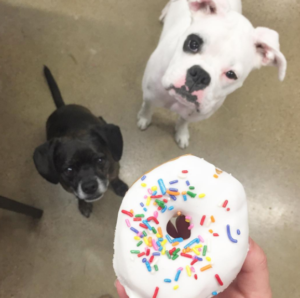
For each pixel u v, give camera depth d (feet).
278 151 2.76
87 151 1.95
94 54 2.85
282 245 2.57
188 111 2.00
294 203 2.67
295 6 3.04
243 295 1.52
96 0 2.96
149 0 2.98
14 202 2.10
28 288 2.39
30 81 2.78
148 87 2.06
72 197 2.57
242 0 3.03
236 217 1.29
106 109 2.75
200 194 1.29
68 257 2.46
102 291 2.40
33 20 2.90
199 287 1.20
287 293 2.48
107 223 2.54
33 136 2.67
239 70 1.56
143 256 1.22
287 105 2.85
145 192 1.30
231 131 2.77
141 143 2.70
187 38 1.62
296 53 2.95
